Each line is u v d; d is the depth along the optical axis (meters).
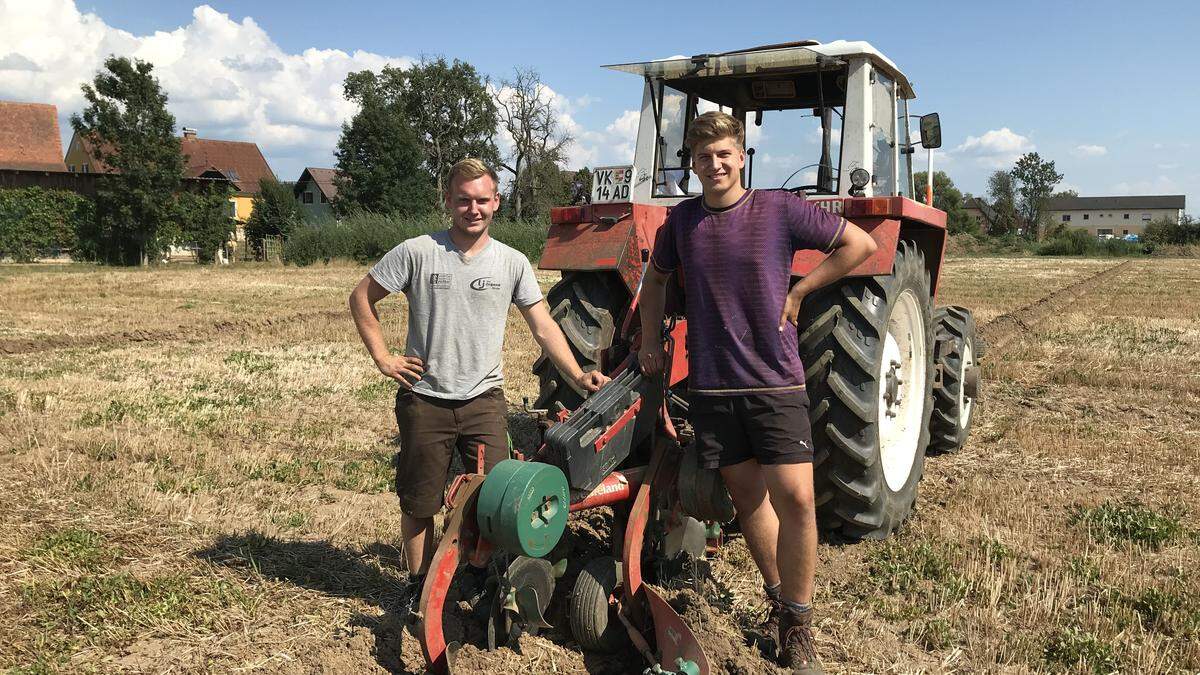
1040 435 6.26
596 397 3.14
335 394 7.49
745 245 2.83
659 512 3.38
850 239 2.85
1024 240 60.03
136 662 2.99
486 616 3.08
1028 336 11.71
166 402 6.91
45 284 19.97
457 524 2.79
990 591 3.61
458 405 3.17
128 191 37.44
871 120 4.46
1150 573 3.86
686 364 3.82
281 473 5.12
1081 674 3.02
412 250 3.14
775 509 2.97
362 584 3.66
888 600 3.58
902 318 4.82
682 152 5.12
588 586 3.07
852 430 3.95
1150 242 57.78
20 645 3.05
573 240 4.40
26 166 45.78
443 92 59.81
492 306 3.18
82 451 5.48
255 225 43.94
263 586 3.58
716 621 3.30
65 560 3.72
